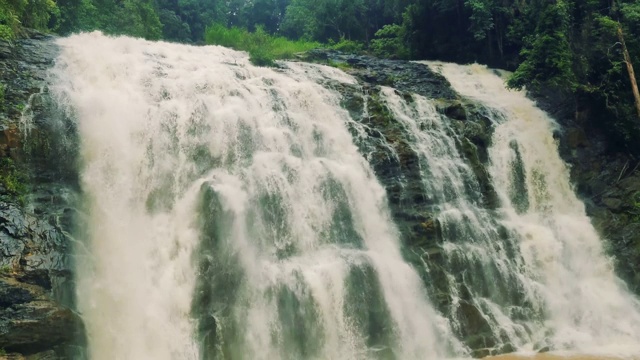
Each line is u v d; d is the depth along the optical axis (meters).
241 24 64.94
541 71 25.59
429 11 34.25
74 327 11.94
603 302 18.61
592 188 23.45
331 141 19.53
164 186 15.97
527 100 26.98
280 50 32.31
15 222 12.75
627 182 22.92
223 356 12.98
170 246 14.45
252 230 15.45
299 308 14.11
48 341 11.47
